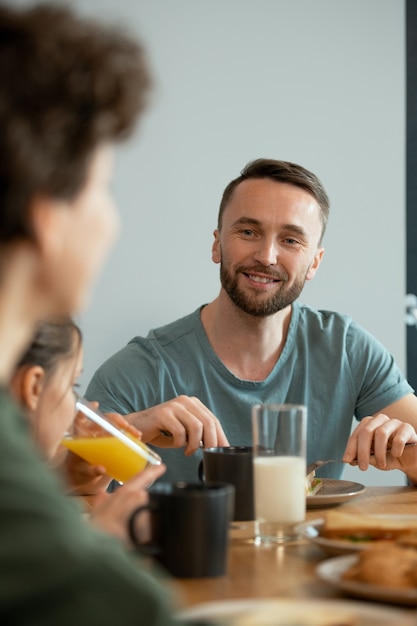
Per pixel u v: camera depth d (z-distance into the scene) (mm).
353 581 929
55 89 691
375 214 3326
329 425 2205
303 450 1230
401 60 3352
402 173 3352
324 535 1141
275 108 3242
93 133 711
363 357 2262
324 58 3289
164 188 3119
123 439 1453
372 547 1000
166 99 3127
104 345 3051
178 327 2250
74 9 754
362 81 3322
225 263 2193
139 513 1003
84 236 733
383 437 1663
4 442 643
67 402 1427
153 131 3111
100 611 615
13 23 705
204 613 800
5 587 603
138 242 3092
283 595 938
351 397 2236
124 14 3088
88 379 3023
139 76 751
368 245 3316
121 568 631
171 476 2086
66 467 1585
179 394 2164
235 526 1326
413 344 3441
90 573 616
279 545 1192
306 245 2197
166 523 1003
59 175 690
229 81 3199
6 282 703
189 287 3141
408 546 1019
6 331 717
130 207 3088
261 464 1217
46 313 753
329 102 3293
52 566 608
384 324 3324
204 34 3172
